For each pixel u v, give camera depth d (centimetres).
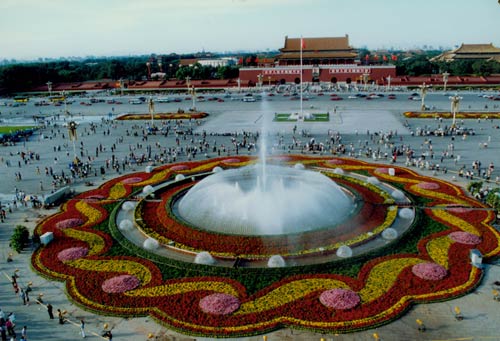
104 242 3962
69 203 5031
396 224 4141
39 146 8338
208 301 2975
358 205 4344
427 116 10219
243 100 14300
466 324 2730
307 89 16612
